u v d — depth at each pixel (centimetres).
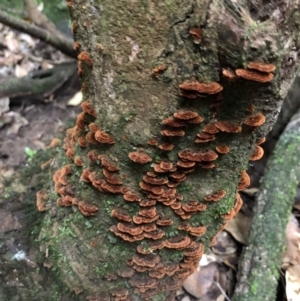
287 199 48
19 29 51
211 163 27
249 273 43
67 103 64
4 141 56
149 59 25
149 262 32
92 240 33
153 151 27
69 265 35
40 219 39
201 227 31
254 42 21
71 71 64
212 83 23
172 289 35
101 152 29
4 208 41
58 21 71
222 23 21
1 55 68
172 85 25
